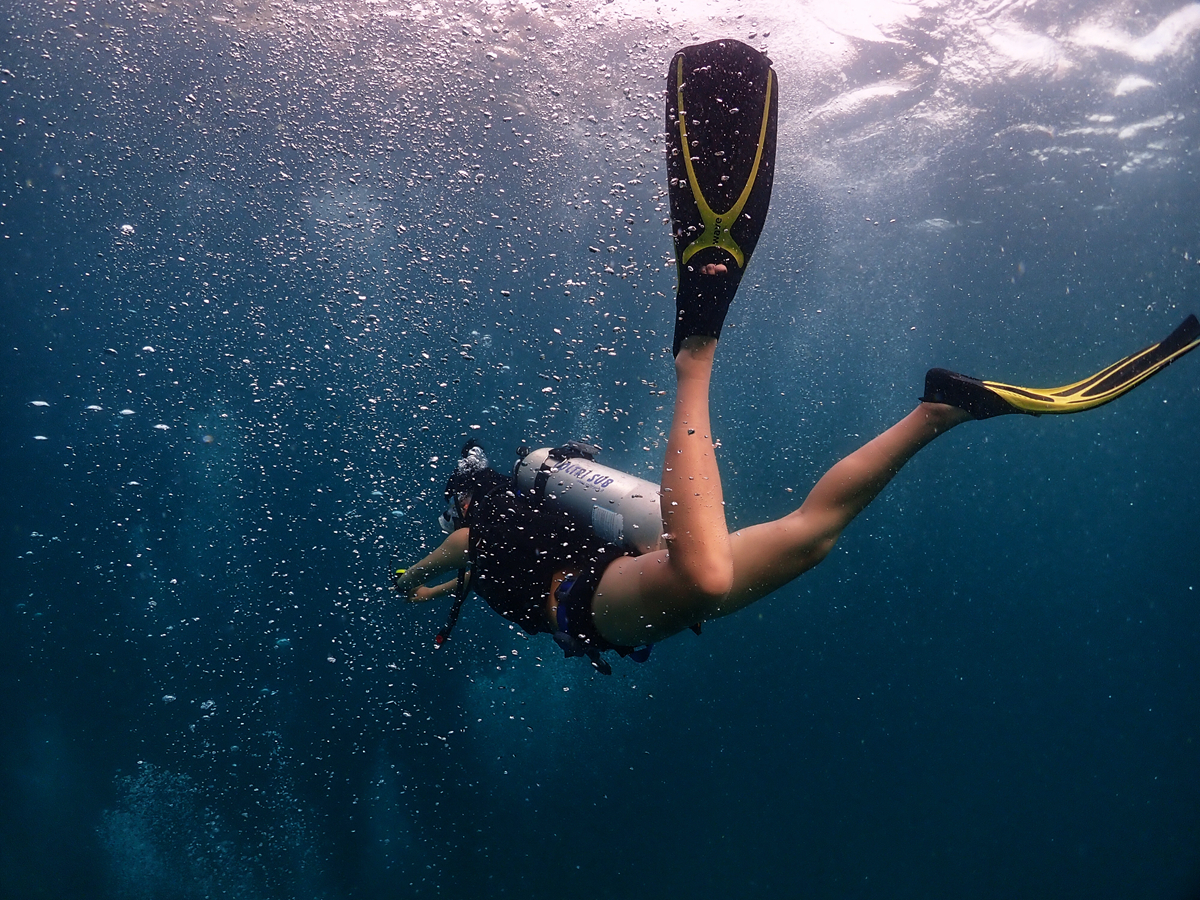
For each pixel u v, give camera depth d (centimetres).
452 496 205
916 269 1861
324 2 825
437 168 1140
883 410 2697
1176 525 4122
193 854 1024
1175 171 1419
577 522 179
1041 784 1698
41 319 1736
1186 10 1003
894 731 2020
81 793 1078
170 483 1833
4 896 878
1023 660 3253
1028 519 4056
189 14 891
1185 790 1731
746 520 2569
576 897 1077
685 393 132
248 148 1159
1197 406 2656
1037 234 1691
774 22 883
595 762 1477
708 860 1204
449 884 1067
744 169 129
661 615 134
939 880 1237
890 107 1132
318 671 1427
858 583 3366
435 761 1341
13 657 1447
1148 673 3394
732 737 1766
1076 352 2558
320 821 1142
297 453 1716
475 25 805
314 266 1497
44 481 1894
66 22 901
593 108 899
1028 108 1173
